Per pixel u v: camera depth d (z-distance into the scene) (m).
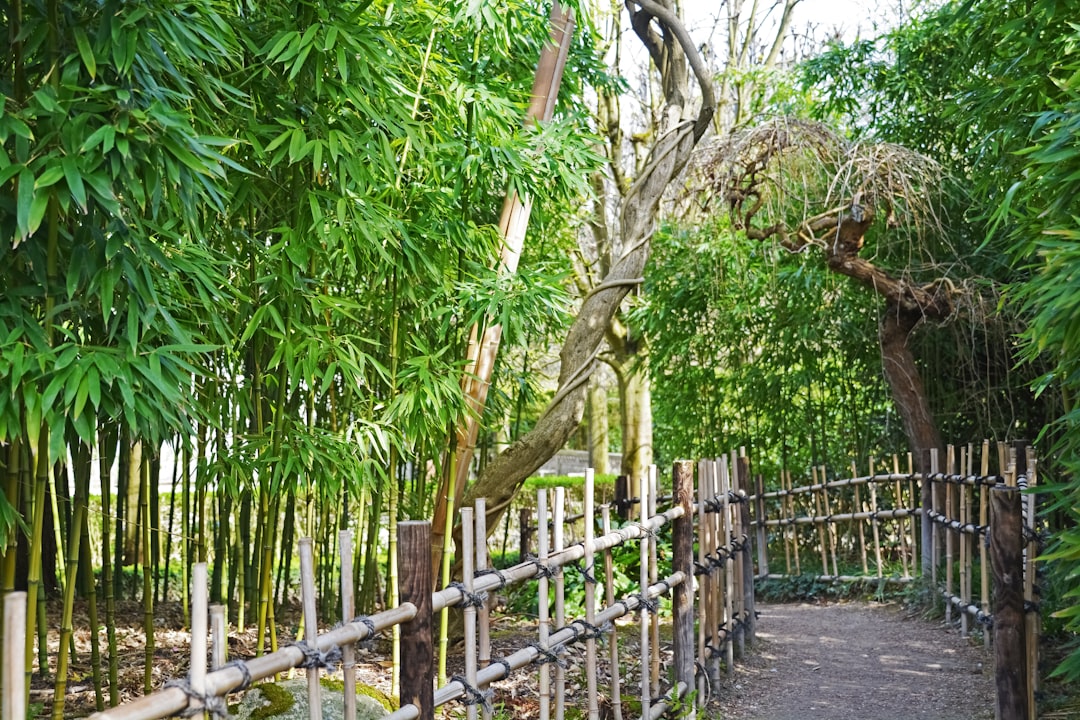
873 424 7.23
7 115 1.89
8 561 2.14
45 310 2.26
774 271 6.22
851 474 7.15
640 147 9.90
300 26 2.78
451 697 2.32
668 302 7.23
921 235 5.67
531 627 5.30
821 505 7.43
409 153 3.60
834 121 6.91
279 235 3.42
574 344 4.82
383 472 3.43
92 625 3.10
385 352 3.86
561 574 2.94
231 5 2.78
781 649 5.10
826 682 4.40
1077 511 2.31
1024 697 3.16
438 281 3.46
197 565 1.47
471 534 2.41
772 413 7.37
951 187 5.83
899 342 6.17
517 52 4.80
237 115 2.85
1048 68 3.38
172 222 2.37
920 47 6.12
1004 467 4.36
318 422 3.84
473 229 3.64
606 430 11.02
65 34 2.09
